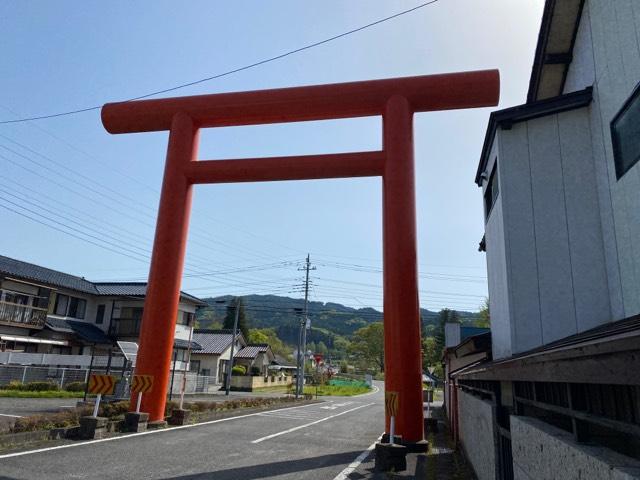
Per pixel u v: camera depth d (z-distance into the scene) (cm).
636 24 574
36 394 1777
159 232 1123
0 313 2294
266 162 1111
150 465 718
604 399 294
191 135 1173
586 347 207
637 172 568
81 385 2016
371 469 780
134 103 1220
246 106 1136
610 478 191
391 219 1004
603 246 680
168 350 1090
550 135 745
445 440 1237
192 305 3353
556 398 340
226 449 898
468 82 1030
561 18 784
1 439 777
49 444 815
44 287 2619
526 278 696
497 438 500
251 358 4525
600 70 691
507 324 716
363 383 6169
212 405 1556
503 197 735
